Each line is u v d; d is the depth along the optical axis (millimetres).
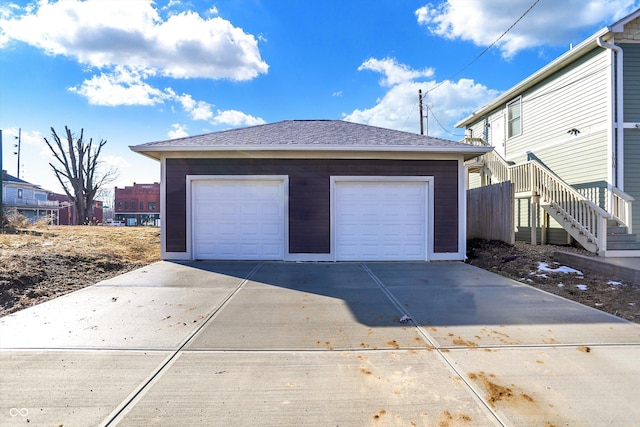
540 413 2301
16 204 36688
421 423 2213
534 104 12023
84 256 7641
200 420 2252
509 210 9672
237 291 5629
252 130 10172
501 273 7156
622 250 7898
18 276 5605
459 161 8859
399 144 8539
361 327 3949
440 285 6086
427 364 3014
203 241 8844
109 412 2326
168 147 8328
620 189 8844
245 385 2682
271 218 8812
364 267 7926
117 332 3756
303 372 2883
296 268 7777
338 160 8766
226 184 8812
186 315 4371
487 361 3064
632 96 8930
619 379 2736
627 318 4254
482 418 2256
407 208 8852
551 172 10398
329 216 8758
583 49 9453
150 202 54906
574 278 6352
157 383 2701
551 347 3365
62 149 29094
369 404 2424
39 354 3193
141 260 8617
